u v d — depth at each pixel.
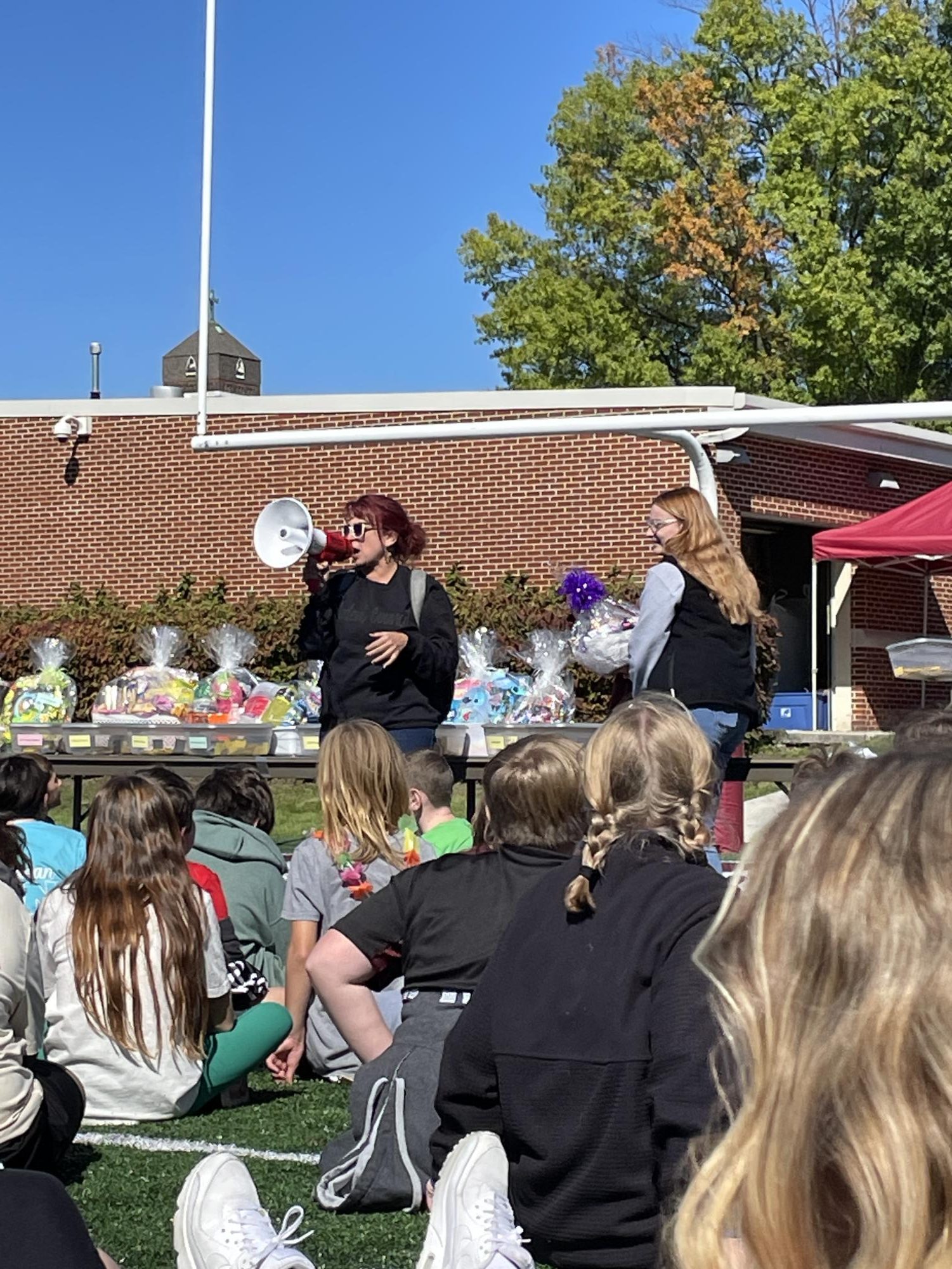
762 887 1.16
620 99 35.78
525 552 18.06
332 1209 3.92
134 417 20.39
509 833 3.99
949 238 30.75
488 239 37.31
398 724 7.30
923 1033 1.03
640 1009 2.96
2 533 21.16
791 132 32.09
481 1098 3.21
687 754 3.13
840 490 18.84
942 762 1.16
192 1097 5.00
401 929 4.03
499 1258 2.65
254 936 6.23
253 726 8.96
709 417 7.77
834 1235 1.06
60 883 5.56
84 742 9.34
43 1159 4.02
